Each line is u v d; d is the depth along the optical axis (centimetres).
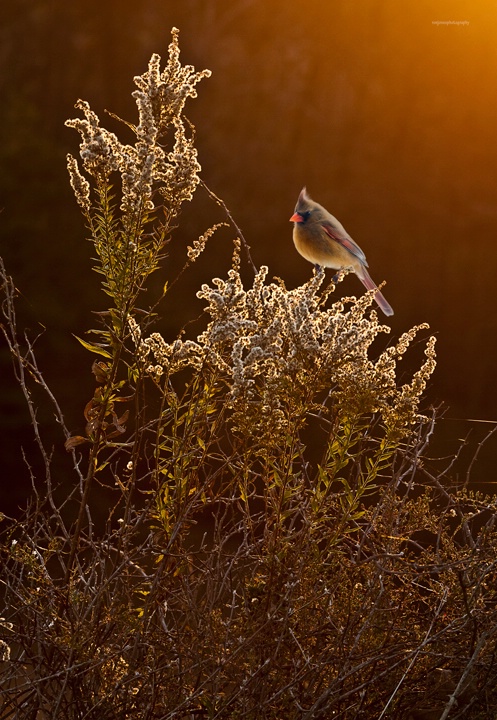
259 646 565
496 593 624
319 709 538
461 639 605
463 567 607
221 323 617
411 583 608
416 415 610
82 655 568
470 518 641
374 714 575
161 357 624
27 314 2978
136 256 620
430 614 613
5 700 581
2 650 597
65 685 543
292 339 598
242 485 616
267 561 578
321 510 598
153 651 578
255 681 561
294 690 557
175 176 624
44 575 607
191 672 574
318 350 593
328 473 606
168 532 605
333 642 582
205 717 581
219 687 570
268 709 558
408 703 591
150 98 617
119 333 624
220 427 618
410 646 582
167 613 618
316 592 592
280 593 581
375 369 612
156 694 567
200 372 627
